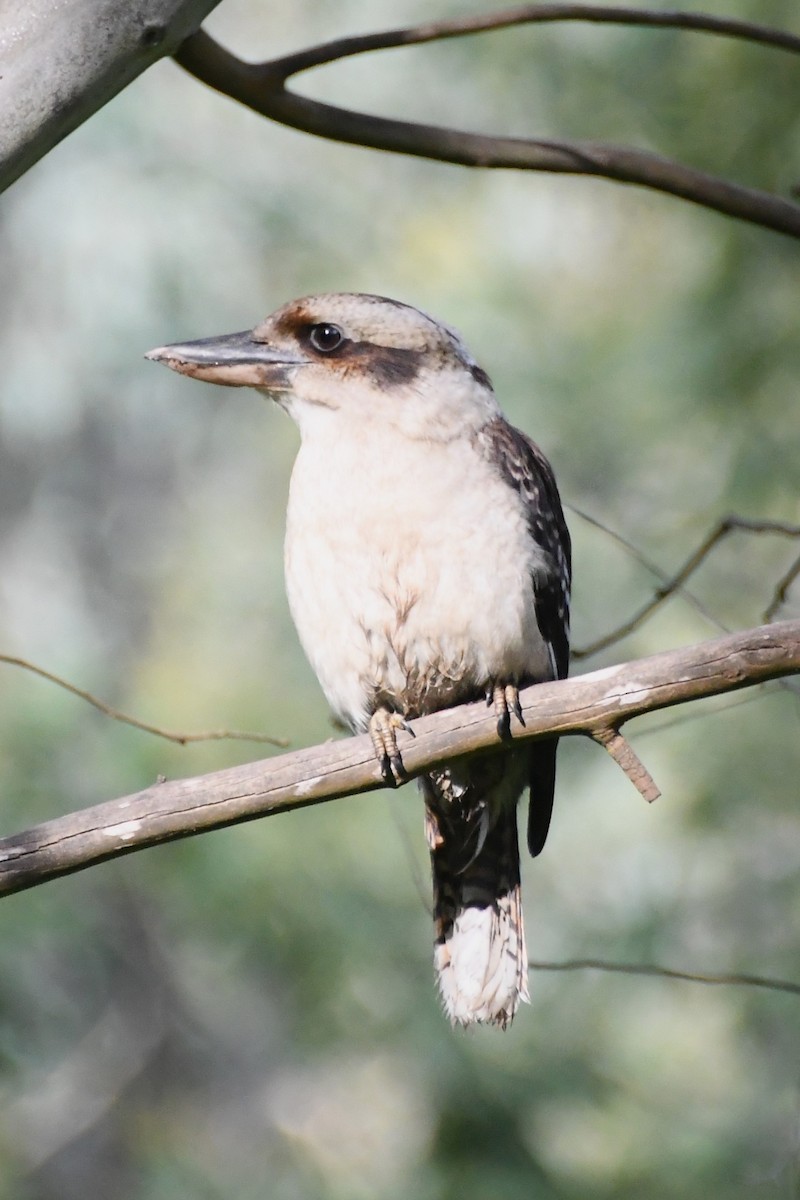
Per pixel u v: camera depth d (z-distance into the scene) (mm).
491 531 6031
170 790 5023
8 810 11719
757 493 11977
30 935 12227
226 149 14969
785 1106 12344
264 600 14836
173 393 16703
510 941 6516
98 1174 16312
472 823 6582
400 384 6098
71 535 18000
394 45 6059
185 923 13594
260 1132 16422
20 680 12266
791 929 12797
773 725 12328
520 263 14281
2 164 4555
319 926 12539
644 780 5031
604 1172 12367
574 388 13250
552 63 12820
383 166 15141
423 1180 12172
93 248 14453
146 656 14875
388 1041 12773
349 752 5137
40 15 4574
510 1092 12438
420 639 6062
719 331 11992
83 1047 16078
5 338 15648
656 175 6262
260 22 16109
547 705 5039
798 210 6332
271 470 16938
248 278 15008
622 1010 12969
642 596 12727
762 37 6336
